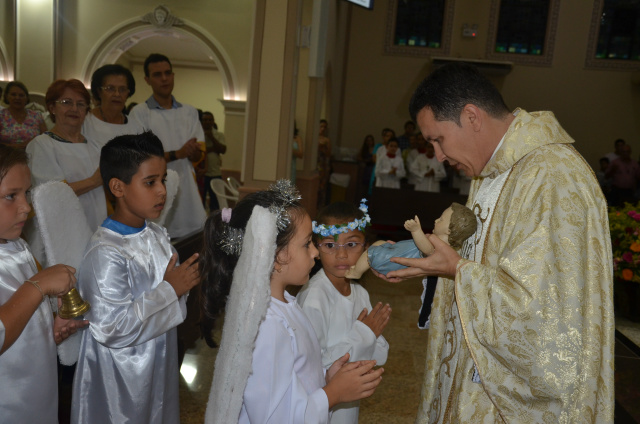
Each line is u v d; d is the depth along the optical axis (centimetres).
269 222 114
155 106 379
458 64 153
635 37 1213
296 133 745
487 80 151
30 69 1028
